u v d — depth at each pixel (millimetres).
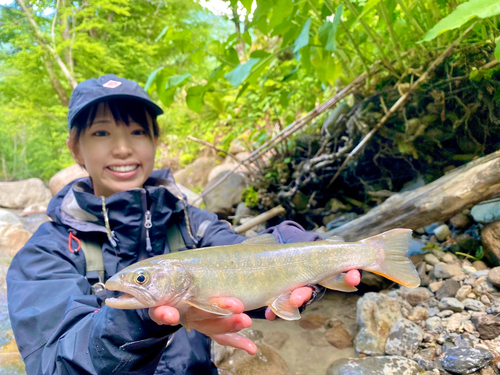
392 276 535
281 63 1602
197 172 2623
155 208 674
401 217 1004
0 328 988
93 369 444
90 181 780
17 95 3693
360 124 1229
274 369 792
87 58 3293
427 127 1150
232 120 2771
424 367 724
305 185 1557
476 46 1002
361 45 1310
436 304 868
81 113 675
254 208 1724
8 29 2926
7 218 1615
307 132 1677
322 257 530
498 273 828
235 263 491
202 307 434
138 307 422
